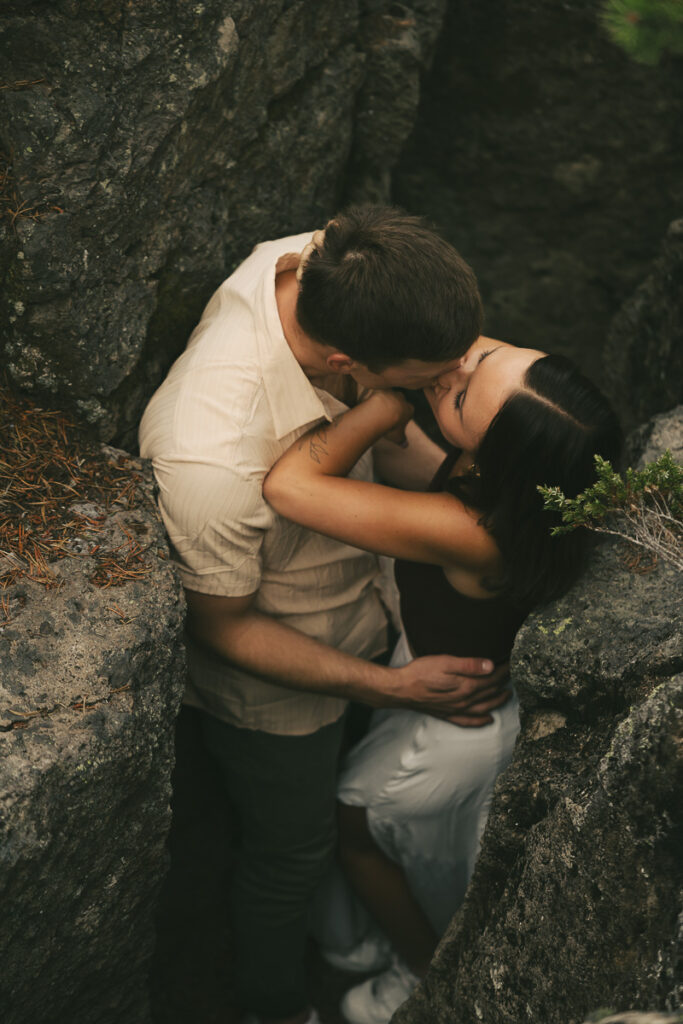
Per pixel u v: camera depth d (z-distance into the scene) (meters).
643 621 1.72
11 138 1.86
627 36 1.66
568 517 1.63
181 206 2.10
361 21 2.51
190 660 2.27
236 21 2.02
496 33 2.92
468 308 1.72
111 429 2.08
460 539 1.89
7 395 2.02
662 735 1.46
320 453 1.92
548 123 3.07
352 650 2.36
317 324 1.76
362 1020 2.77
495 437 1.78
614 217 3.22
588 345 3.46
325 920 2.84
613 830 1.51
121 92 1.91
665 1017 1.08
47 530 1.82
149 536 1.85
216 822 2.88
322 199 2.58
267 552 2.04
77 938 1.75
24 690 1.59
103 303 2.00
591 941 1.53
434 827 2.35
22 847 1.49
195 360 1.96
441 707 2.19
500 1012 1.68
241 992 2.70
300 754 2.30
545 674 1.76
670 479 1.59
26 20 1.84
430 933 2.66
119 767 1.62
